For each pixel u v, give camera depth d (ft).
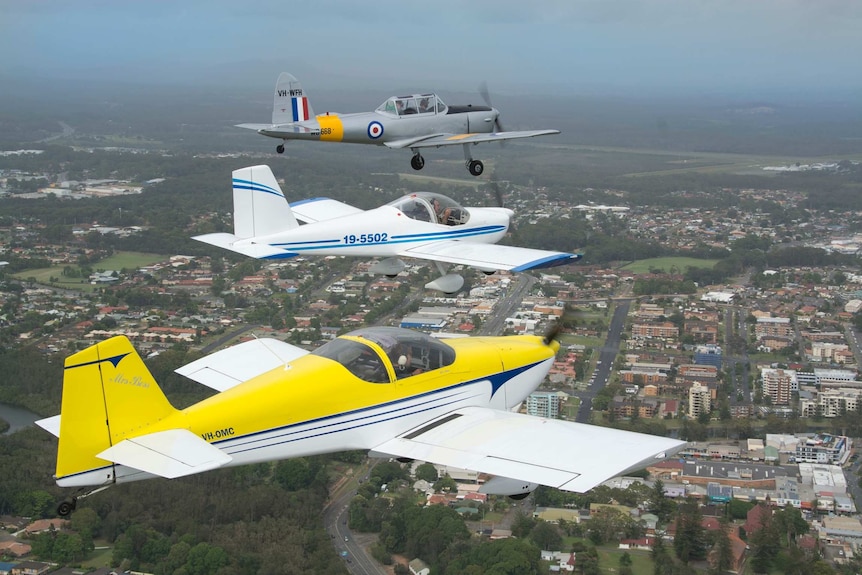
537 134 116.78
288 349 66.28
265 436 53.62
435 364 60.08
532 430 55.52
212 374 62.49
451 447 54.90
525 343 67.05
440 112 118.52
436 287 97.45
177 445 48.88
